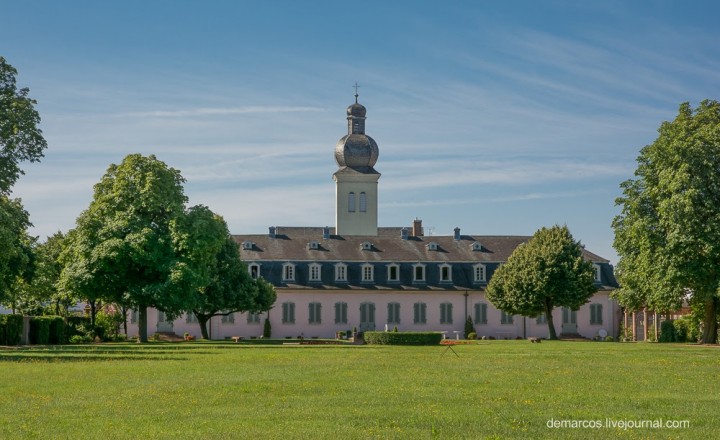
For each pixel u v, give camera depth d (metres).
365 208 136.38
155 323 104.25
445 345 70.50
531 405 24.22
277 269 109.44
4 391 27.61
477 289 111.12
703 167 66.69
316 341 77.44
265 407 23.78
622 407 23.86
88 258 67.81
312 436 19.14
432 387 29.16
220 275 91.12
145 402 24.80
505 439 18.86
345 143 137.88
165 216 70.12
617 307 111.25
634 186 72.06
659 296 67.50
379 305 110.31
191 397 26.00
